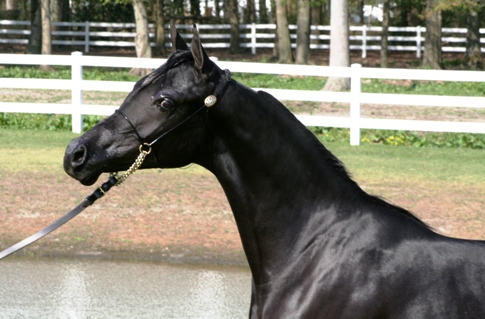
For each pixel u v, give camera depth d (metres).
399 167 14.70
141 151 4.31
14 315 7.92
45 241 10.63
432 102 17.12
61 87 18.33
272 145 4.44
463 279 4.25
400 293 4.24
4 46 44.66
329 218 4.46
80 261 10.03
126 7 48.47
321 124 17.33
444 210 11.73
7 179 13.11
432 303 4.20
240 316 8.04
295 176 4.47
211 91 4.32
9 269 9.62
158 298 8.60
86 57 18.20
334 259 4.36
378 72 17.38
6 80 18.44
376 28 42.38
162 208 11.77
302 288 4.37
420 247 4.35
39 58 18.55
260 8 53.44
